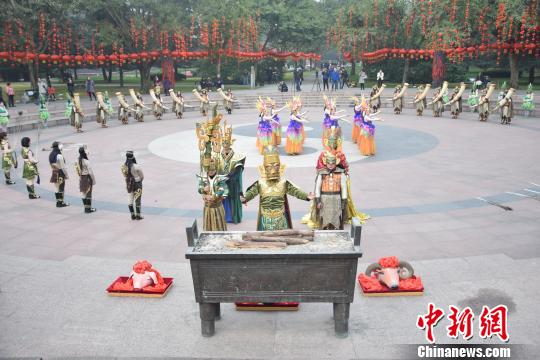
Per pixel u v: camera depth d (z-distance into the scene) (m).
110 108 29.55
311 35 55.38
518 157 18.28
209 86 46.38
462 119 29.81
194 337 6.21
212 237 6.59
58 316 6.80
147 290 7.33
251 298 6.00
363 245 9.63
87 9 39.00
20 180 16.19
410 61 52.38
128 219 11.77
